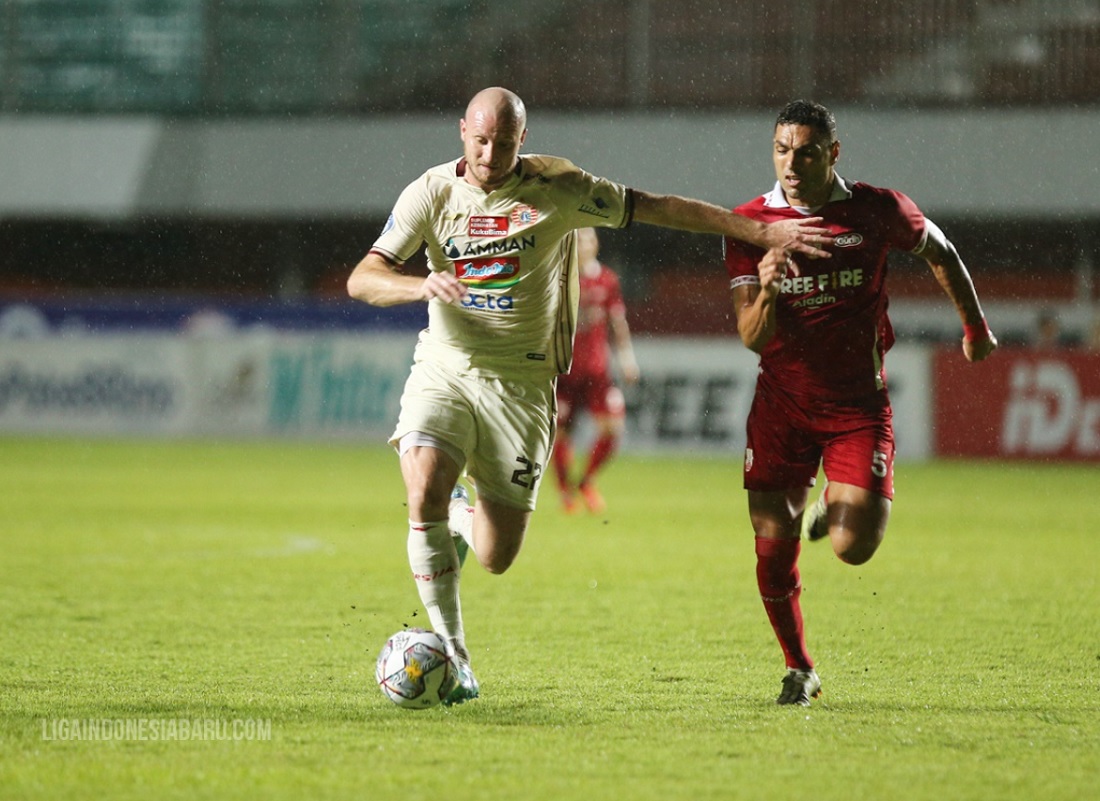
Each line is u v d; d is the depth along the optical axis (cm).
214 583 2884
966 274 1822
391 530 3934
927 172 8194
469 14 9062
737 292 1764
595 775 1330
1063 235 8575
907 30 8550
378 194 8819
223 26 9231
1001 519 4444
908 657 2117
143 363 8056
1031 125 8144
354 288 1697
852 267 1744
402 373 7762
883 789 1285
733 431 7362
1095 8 8344
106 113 9306
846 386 1758
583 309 4531
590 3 8856
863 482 1734
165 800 1238
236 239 9419
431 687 1620
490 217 1741
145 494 4928
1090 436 6950
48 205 9144
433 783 1295
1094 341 7612
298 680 1859
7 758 1392
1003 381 7088
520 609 2573
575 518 4406
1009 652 2162
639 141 8469
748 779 1319
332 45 9169
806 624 2458
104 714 1616
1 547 3469
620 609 2578
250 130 9038
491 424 1806
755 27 8650
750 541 3756
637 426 7469
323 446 7612
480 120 1641
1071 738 1512
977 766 1377
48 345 8150
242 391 7969
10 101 9394
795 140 1709
